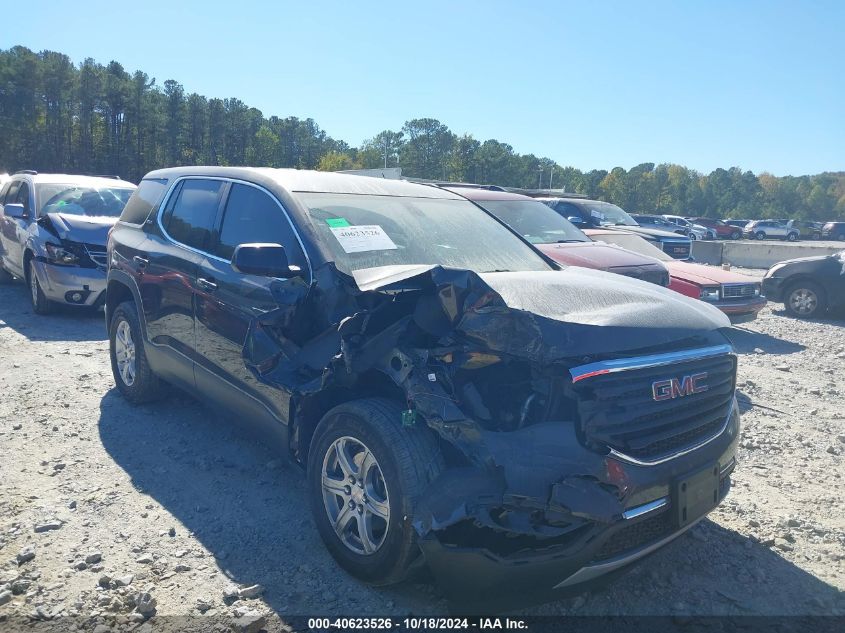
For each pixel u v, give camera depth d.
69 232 8.94
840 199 151.00
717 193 149.50
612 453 2.83
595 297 3.37
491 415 2.96
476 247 4.42
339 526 3.37
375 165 132.00
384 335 3.19
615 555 2.87
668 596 3.34
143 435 5.16
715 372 3.33
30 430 5.18
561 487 2.71
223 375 4.27
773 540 3.89
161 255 5.01
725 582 3.48
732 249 24.08
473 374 3.06
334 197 4.27
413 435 3.03
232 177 4.68
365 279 3.43
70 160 97.88
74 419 5.45
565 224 9.42
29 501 4.07
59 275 8.78
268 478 4.51
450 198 5.09
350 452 3.34
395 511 2.96
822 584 3.49
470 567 2.72
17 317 9.28
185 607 3.13
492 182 118.88
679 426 3.12
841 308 12.16
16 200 10.94
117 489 4.27
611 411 2.88
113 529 3.79
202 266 4.51
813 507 4.40
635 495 2.85
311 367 3.45
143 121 101.69
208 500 4.18
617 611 3.22
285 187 4.19
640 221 42.72
